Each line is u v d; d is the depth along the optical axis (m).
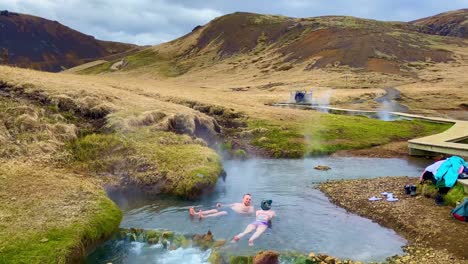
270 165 26.88
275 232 14.95
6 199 14.62
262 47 169.25
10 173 17.30
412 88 83.44
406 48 133.62
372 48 129.88
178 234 14.55
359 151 31.80
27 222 13.07
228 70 142.50
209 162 21.95
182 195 18.94
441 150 28.16
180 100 39.97
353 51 128.00
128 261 12.69
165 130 26.56
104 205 15.35
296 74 116.31
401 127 40.44
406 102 66.25
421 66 115.06
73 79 41.75
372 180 21.91
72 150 21.91
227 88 93.12
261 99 63.34
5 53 48.34
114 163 20.94
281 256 12.89
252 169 25.56
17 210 13.82
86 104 27.73
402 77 102.06
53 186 16.39
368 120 42.81
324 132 35.53
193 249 13.52
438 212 16.27
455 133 33.78
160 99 40.19
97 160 21.17
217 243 13.86
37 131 22.72
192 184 19.06
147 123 26.95
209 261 12.59
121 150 22.27
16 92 28.27
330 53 131.00
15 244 11.72
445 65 116.25
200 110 38.44
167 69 165.12
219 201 18.62
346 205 18.08
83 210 14.49
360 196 18.98
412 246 13.87
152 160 21.22
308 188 21.03
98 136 23.55
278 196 19.52
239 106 42.12
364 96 71.81
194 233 14.75
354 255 13.20
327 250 13.55
